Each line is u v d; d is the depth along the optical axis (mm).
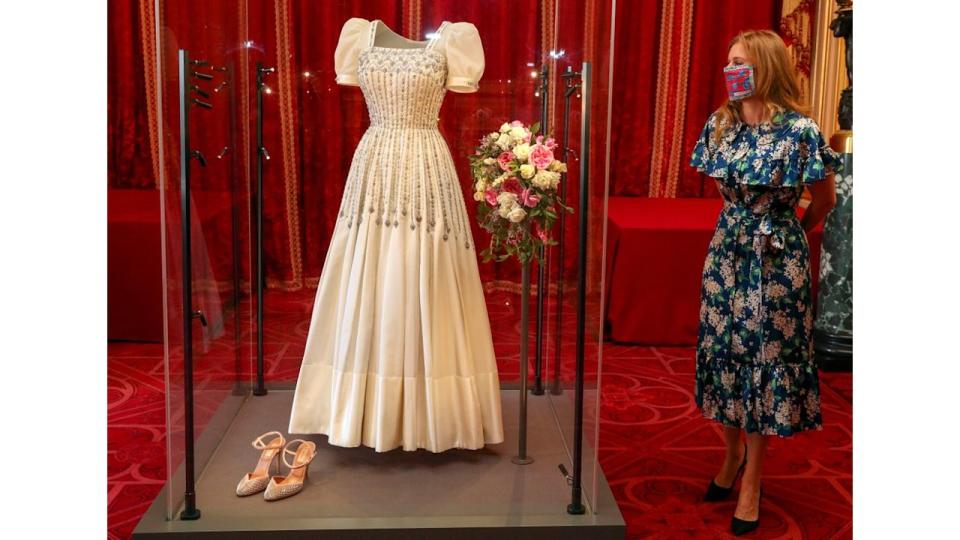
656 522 2988
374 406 3076
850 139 4438
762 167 2768
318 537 2660
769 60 2766
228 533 2643
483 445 3162
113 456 3420
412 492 2924
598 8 2777
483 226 3170
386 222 3059
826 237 4602
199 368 3000
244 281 3736
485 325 3199
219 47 3229
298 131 3736
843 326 4586
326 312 3201
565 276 3391
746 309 2869
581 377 2756
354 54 3244
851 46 4426
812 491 3242
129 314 4812
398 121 3109
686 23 5848
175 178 2658
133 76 5602
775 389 2842
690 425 3861
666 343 4938
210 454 3188
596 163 2854
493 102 3686
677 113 5977
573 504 2775
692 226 4859
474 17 3639
